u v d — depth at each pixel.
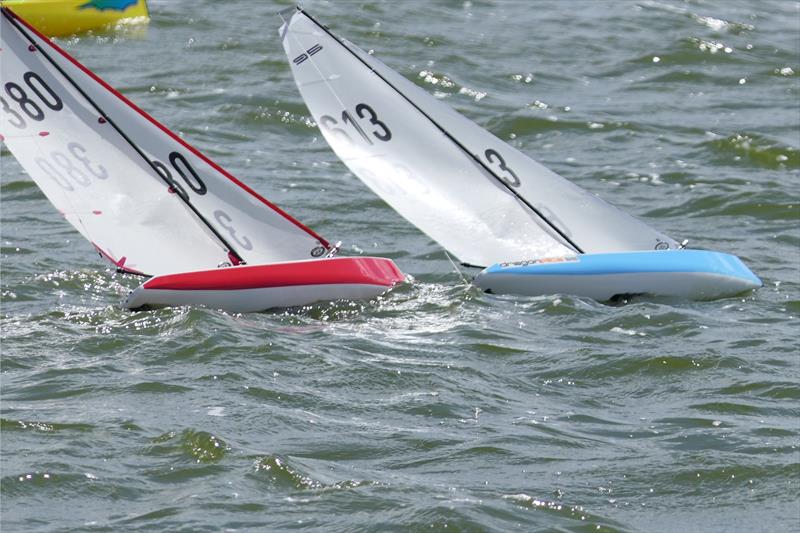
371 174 62.69
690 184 80.69
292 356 50.16
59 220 71.69
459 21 118.31
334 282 57.72
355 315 56.66
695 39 113.81
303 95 61.72
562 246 62.59
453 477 39.88
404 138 62.16
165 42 109.62
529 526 36.62
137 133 57.91
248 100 95.50
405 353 51.47
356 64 61.50
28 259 64.38
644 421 45.44
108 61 105.25
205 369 48.50
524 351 52.22
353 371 48.81
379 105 61.84
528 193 62.34
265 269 56.88
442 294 59.28
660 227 73.38
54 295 59.03
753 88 103.88
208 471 39.56
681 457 41.81
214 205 58.94
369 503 37.59
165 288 55.44
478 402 46.62
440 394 47.03
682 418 45.72
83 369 48.53
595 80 104.56
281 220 59.47
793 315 58.53
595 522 37.16
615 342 53.62
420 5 122.62
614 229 62.47
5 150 83.12
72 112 57.09
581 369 50.38
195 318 53.22
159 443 41.47
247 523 36.28
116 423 42.97
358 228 72.56
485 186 62.41
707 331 55.16
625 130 92.19
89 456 40.44
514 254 62.53
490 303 58.31
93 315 54.97
